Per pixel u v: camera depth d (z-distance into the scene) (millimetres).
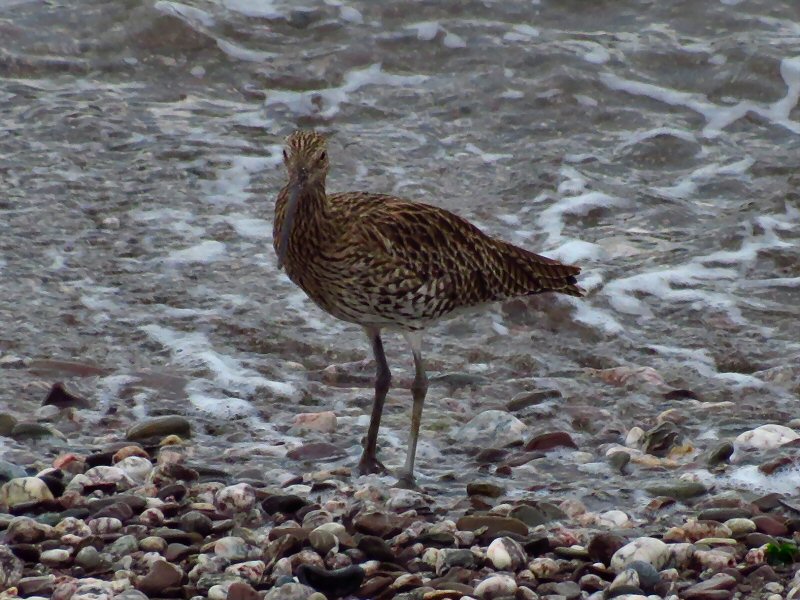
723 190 19062
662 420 13289
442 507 11039
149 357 14781
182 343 15008
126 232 17500
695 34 22594
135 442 12492
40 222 17547
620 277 16641
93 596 9203
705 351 15227
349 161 19422
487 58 21922
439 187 18922
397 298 12094
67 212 17828
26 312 15492
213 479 11539
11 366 14273
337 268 11945
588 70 21594
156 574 9570
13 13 22172
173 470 11492
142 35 21891
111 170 18891
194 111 20703
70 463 11664
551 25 22703
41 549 10094
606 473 11938
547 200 18547
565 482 11672
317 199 11891
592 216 18219
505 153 19953
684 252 17297
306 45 22156
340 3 22750
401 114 20906
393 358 14906
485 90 21297
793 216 18141
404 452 12539
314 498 11148
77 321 15422
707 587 9531
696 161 19844
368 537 10094
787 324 15789
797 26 22812
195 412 13383
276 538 10211
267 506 10836
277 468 11945
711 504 11039
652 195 18688
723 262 17062
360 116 20891
